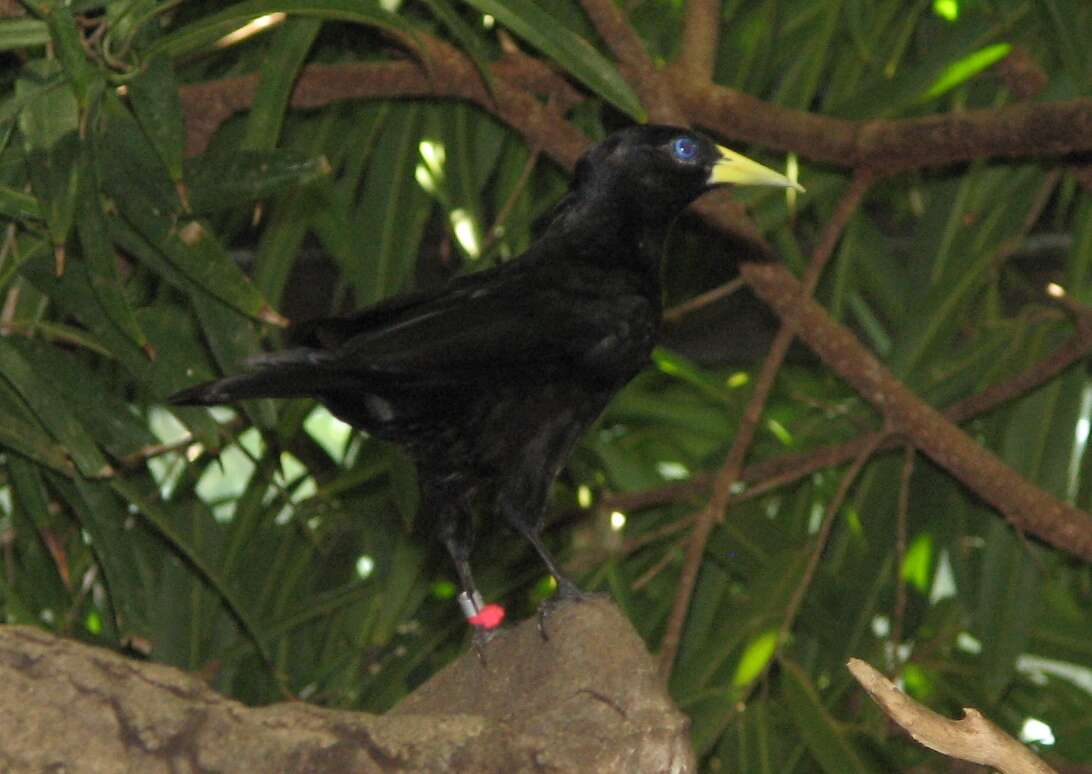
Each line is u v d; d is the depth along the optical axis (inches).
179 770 212.1
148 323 334.0
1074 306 435.8
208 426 338.3
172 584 450.3
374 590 457.1
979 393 456.1
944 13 452.1
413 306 307.1
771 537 461.7
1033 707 496.1
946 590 677.9
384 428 306.0
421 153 433.1
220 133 426.3
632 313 326.6
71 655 217.0
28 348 336.2
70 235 325.7
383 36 407.2
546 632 259.3
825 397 510.6
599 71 308.8
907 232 522.3
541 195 467.2
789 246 470.6
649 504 469.4
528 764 220.2
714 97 413.4
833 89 461.1
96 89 300.4
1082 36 412.5
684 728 232.4
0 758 210.1
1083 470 471.2
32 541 415.5
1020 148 397.1
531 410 308.8
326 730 214.8
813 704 407.2
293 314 513.0
